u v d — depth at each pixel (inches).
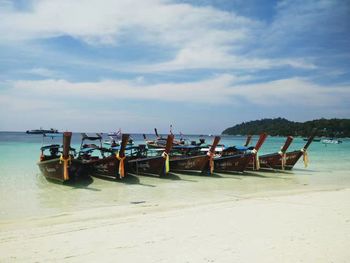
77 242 289.6
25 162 1015.6
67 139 631.2
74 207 468.4
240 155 832.9
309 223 332.5
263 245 266.8
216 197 538.0
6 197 541.3
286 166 944.3
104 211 432.8
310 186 666.8
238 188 640.4
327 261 230.8
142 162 776.3
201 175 813.9
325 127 6067.9
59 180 659.4
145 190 615.5
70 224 360.5
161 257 246.1
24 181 698.2
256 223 336.2
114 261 241.6
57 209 456.4
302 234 294.7
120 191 603.5
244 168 838.5
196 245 271.1
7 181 696.4
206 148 924.6
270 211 391.9
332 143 3560.5
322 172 917.2
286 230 308.5
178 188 640.4
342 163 1203.2
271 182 724.7
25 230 338.3
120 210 436.5
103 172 727.7
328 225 324.2
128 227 335.0
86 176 737.6
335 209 399.9
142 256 249.8
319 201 456.4
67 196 553.3
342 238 281.9
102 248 271.3
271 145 2765.7
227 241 279.4
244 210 400.8
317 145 3112.7
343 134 5994.1
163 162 737.6
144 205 472.4
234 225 330.3
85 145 844.0
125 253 257.8
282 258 237.6
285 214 374.3
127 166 793.6
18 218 403.2
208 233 304.2
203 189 627.8
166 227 329.7
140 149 832.9
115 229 328.5
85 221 374.3
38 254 261.9
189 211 407.5
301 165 1120.8
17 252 267.4
